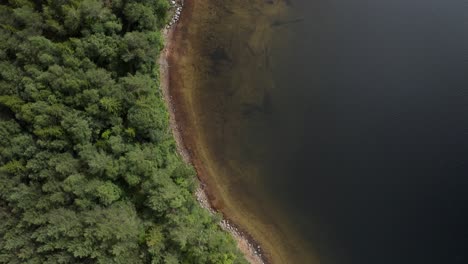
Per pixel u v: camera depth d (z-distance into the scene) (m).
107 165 43.56
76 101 44.44
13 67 44.12
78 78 44.97
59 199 41.41
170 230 43.72
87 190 41.78
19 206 40.97
